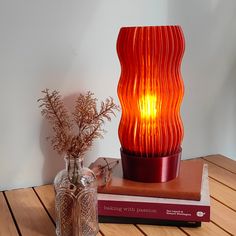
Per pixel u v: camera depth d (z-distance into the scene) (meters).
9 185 0.86
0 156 0.84
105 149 0.95
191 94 1.04
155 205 0.67
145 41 0.65
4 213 0.75
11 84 0.82
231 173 0.95
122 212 0.69
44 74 0.85
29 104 0.84
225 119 1.12
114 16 0.89
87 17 0.86
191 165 0.81
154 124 0.69
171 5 0.96
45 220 0.72
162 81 0.67
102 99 0.92
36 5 0.81
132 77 0.68
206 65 1.05
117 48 0.69
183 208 0.67
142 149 0.71
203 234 0.65
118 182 0.72
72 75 0.87
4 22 0.79
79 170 0.65
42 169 0.89
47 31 0.83
